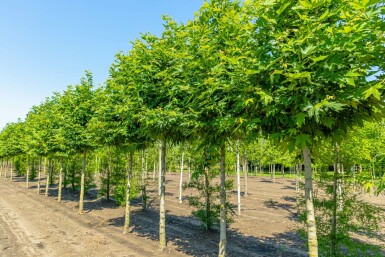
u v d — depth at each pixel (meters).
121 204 20.19
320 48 3.70
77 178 27.86
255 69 4.66
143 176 19.59
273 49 4.38
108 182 22.72
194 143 9.27
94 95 16.83
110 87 11.85
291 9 4.29
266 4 4.26
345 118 4.96
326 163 7.54
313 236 5.09
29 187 32.34
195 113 6.75
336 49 3.58
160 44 9.09
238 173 17.50
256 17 4.88
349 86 4.14
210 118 6.74
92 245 10.94
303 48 4.00
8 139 35.38
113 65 11.88
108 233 12.91
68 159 25.28
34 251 10.14
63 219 15.90
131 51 10.55
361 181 6.68
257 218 16.25
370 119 4.87
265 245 11.22
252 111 5.21
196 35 6.53
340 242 7.52
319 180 7.75
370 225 7.09
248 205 20.56
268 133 5.29
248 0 5.02
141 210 18.89
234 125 5.85
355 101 4.14
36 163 41.75
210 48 5.88
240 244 11.35
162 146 11.09
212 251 10.38
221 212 8.24
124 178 20.72
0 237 11.83
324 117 4.39
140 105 9.32
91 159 26.77
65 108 17.73
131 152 13.21
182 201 22.73
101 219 16.08
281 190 30.08
